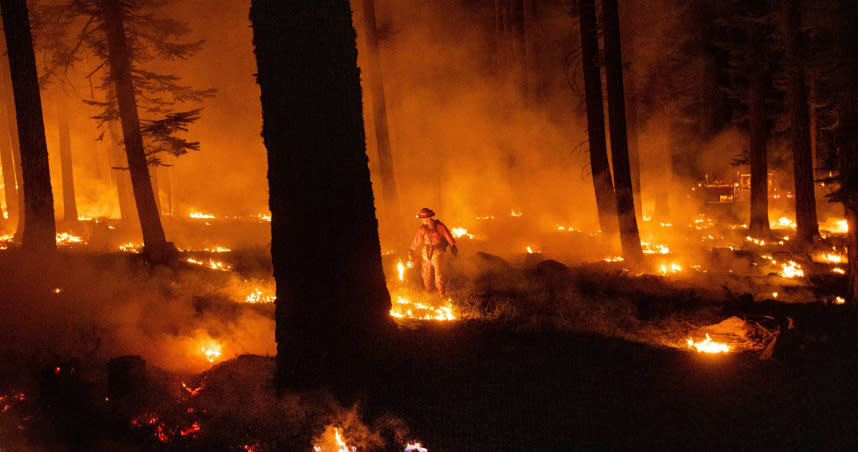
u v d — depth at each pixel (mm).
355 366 5691
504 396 5715
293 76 5547
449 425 5062
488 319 9312
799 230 19656
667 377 6430
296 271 5668
